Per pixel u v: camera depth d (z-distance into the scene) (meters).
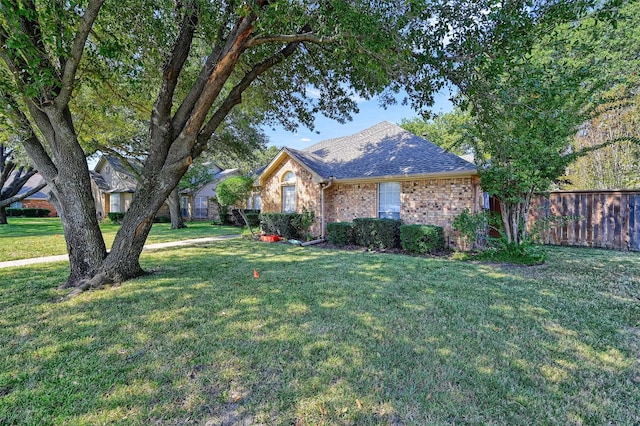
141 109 7.90
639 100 12.07
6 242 11.48
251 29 5.23
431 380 2.65
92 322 3.88
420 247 9.30
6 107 4.74
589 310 4.34
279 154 13.91
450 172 9.48
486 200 11.15
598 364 2.95
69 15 4.31
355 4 4.41
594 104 7.05
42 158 5.69
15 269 7.07
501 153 6.91
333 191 12.88
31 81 4.55
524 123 4.75
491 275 6.36
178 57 6.06
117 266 5.80
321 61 7.70
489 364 2.92
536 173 7.23
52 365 2.87
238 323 3.84
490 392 2.51
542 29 4.65
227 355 3.05
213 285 5.55
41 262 7.95
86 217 5.66
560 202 10.96
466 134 8.07
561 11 4.27
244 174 28.03
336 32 4.68
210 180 24.45
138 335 3.50
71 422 2.15
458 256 8.51
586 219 10.47
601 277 6.20
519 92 4.46
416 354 3.09
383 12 4.65
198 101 5.62
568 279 6.04
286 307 4.41
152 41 6.06
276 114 9.77
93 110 7.24
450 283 5.72
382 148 13.09
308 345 3.26
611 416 2.26
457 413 2.26
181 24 6.17
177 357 3.02
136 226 5.97
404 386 2.57
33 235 13.88
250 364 2.89
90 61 5.67
